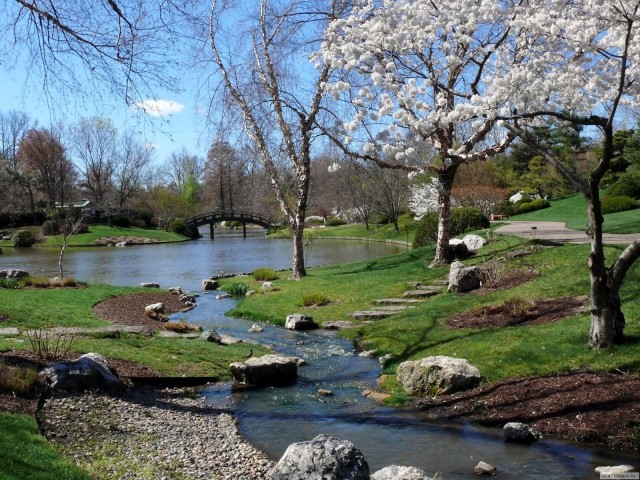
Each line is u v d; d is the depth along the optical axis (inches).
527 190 2142.0
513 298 509.4
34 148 2568.9
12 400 287.0
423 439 284.5
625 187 1520.7
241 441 288.2
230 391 380.2
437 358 362.3
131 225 2802.7
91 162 2778.1
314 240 2166.6
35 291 703.1
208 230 3659.0
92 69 390.9
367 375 410.9
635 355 329.1
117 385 346.3
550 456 254.5
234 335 561.9
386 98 379.2
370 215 2439.7
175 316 676.1
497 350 383.9
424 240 1117.1
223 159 970.1
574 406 293.1
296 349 496.7
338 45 439.2
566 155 1844.2
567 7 384.8
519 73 357.4
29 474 199.8
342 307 643.5
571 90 379.9
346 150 408.2
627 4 348.8
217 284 938.1
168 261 1478.8
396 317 547.8
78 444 254.4
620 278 349.7
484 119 372.2
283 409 340.8
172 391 374.0
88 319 561.3
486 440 278.2
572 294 506.6
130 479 226.7
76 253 1813.5
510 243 798.5
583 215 1513.3
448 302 563.8
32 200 2679.6
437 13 411.5
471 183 1886.1
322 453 192.4
